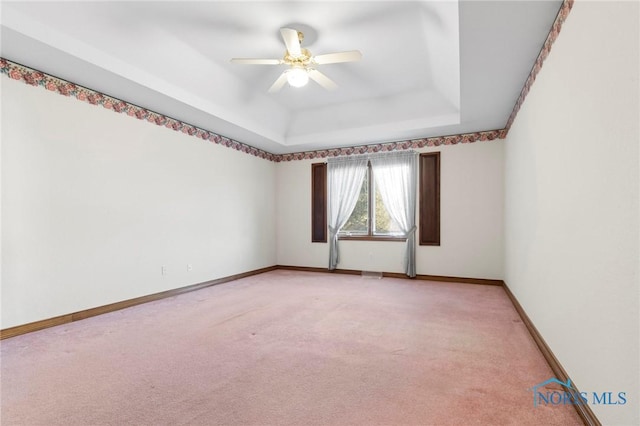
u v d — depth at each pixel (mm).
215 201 5148
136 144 3918
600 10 1481
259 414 1685
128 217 3812
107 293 3566
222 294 4414
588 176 1604
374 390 1915
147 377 2080
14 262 2846
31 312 2943
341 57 2971
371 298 4145
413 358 2354
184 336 2811
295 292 4512
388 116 5039
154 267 4109
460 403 1771
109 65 3047
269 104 5016
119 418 1650
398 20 2957
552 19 2209
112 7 2732
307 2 2732
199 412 1703
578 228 1732
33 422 1614
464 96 3572
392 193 5641
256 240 6102
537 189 2633
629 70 1222
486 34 2398
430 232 5387
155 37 3145
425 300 4031
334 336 2805
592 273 1548
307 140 5797
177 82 3713
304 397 1845
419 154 5496
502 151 4930
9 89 2842
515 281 3707
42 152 3053
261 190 6281
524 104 3209
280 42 3344
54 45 2643
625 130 1248
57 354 2434
